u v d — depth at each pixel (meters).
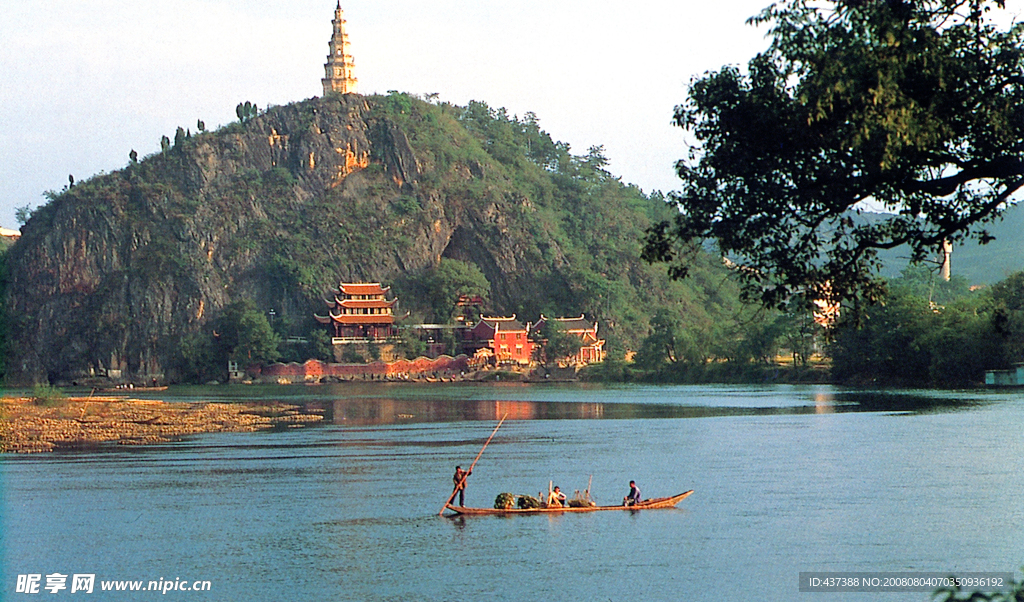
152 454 100.12
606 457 94.19
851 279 30.83
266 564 52.69
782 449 97.12
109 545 57.06
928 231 30.62
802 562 51.78
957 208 29.88
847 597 45.50
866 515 62.78
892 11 25.05
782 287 30.67
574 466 88.00
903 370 199.88
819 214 29.19
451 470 86.44
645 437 113.25
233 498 72.00
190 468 88.62
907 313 195.50
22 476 83.75
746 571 50.38
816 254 30.20
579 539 57.62
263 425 136.88
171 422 138.38
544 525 61.66
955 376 187.75
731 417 138.75
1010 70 26.17
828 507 65.62
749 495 70.69
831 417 131.50
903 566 50.72
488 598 46.22
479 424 138.00
